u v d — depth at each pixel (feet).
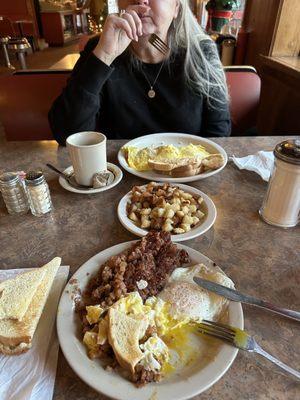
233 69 5.40
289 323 1.67
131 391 1.29
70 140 2.77
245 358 1.48
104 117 4.70
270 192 2.38
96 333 1.49
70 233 2.34
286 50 6.81
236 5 8.12
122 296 1.65
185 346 1.52
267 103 7.26
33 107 4.99
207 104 4.47
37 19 20.90
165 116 4.49
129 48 4.17
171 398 1.26
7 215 2.54
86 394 1.36
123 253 1.95
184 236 2.19
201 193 2.65
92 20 14.69
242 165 3.11
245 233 2.34
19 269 1.98
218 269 1.89
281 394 1.35
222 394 1.35
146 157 3.17
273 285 1.90
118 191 2.85
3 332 1.50
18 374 1.40
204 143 3.56
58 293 1.79
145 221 2.31
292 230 2.37
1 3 19.17
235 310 1.63
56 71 5.02
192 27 4.29
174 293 1.72
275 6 6.42
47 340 1.54
